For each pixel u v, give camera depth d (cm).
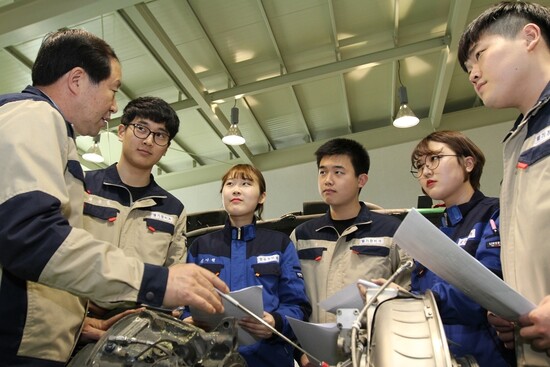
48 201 87
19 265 84
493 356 126
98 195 176
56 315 102
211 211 257
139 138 181
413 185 645
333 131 698
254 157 721
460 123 653
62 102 117
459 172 159
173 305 94
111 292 89
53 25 372
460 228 148
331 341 107
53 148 96
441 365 73
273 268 169
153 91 554
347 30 501
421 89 618
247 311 104
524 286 98
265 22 463
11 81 501
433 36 522
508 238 110
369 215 192
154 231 178
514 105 116
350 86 588
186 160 735
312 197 677
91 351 92
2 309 92
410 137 670
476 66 119
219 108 586
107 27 438
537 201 99
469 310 115
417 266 149
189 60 513
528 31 110
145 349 86
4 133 90
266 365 156
